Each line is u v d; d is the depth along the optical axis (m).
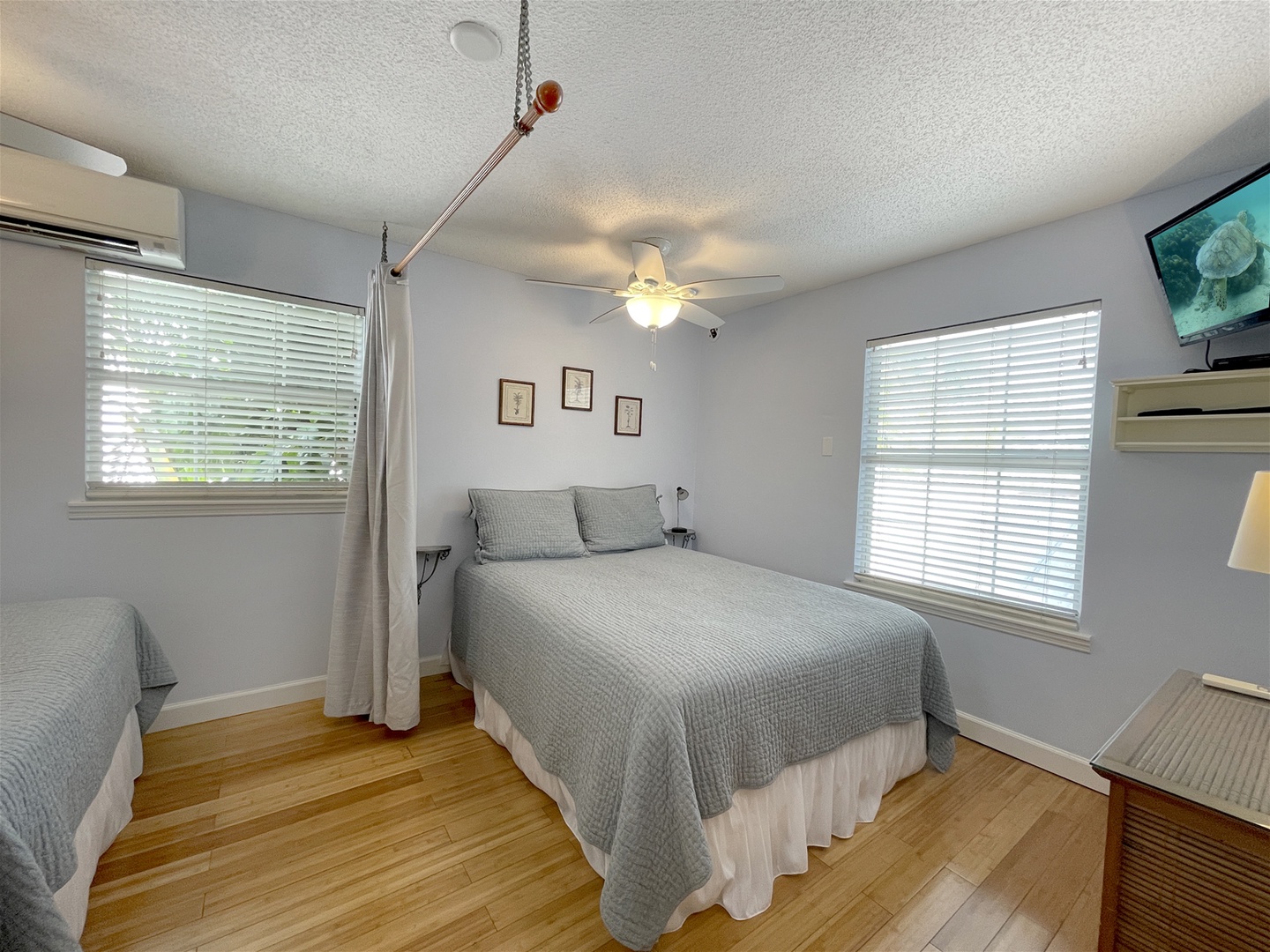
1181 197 1.95
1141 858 1.01
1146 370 2.01
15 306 2.00
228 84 1.56
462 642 2.74
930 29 1.26
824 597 2.27
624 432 3.73
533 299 3.28
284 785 1.95
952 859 1.70
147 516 2.25
